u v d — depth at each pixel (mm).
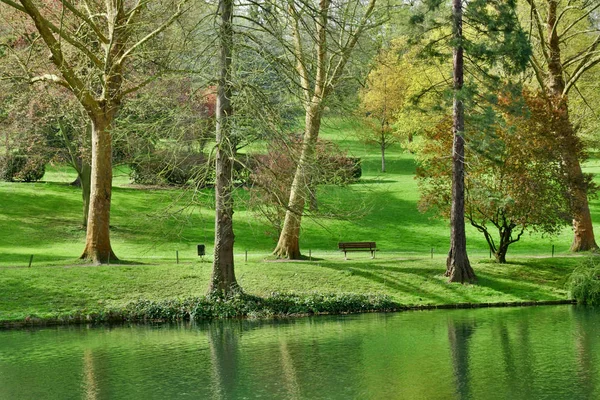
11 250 40125
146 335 24250
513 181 32812
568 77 42469
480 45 31547
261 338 23500
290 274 31172
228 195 27188
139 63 36438
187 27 29859
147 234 46406
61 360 20641
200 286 29344
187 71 26578
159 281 29516
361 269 32156
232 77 25469
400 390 17172
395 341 22688
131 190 56438
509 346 21828
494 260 34750
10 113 41156
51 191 54562
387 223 53000
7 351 21875
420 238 49344
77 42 29172
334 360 20297
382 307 28781
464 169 33656
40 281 28625
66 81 31453
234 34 26547
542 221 32969
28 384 18109
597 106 45750
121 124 27938
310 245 47031
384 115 66375
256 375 18719
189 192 28266
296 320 26875
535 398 16422
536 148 33312
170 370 19375
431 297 30047
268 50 26531
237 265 32219
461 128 32062
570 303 30219
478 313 27859
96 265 30828
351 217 32031
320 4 33125
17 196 52281
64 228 46688
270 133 25000
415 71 56250
